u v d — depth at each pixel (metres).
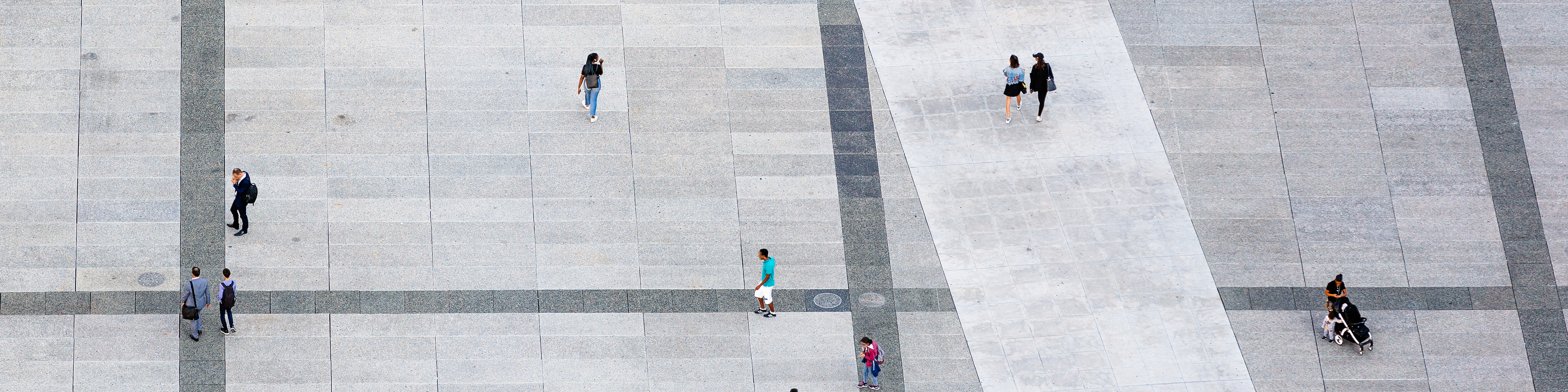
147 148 21.05
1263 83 22.84
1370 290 20.55
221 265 19.97
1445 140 22.17
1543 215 21.34
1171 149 22.08
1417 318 20.25
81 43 22.06
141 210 20.44
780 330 19.86
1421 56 23.14
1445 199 21.53
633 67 22.59
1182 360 19.72
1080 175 21.78
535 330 19.70
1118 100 22.69
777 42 23.16
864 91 22.69
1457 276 20.72
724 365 19.48
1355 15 23.66
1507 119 22.39
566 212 20.88
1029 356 19.69
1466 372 19.72
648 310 19.98
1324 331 19.92
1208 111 22.52
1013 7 23.88
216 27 22.44
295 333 19.44
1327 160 21.94
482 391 19.14
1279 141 22.16
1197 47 23.33
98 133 21.12
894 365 19.53
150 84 21.72
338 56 22.30
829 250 20.77
